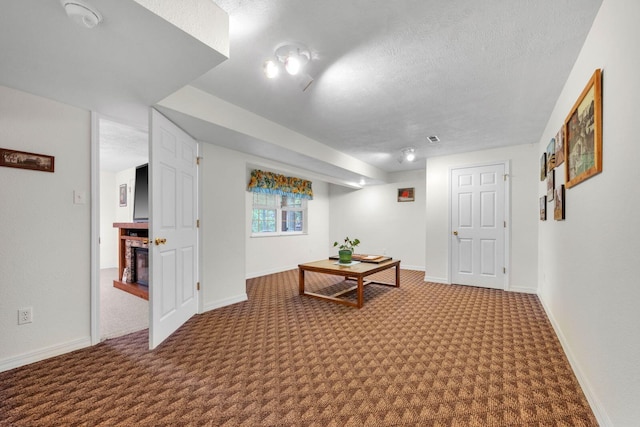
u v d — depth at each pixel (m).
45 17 1.31
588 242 1.72
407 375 1.97
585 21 1.62
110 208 6.46
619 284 1.30
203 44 1.51
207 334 2.66
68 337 2.32
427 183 5.00
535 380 1.90
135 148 4.40
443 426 1.49
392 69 2.14
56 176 2.26
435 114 3.02
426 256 5.00
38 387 1.83
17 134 2.08
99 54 1.62
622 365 1.26
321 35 1.75
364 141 4.04
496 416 1.56
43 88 2.05
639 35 1.11
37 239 2.17
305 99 2.67
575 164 1.94
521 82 2.33
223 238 3.52
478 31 1.71
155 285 2.39
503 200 4.32
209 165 3.35
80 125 2.38
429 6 1.51
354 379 1.92
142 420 1.53
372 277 5.38
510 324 2.90
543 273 3.55
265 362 2.15
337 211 7.27
